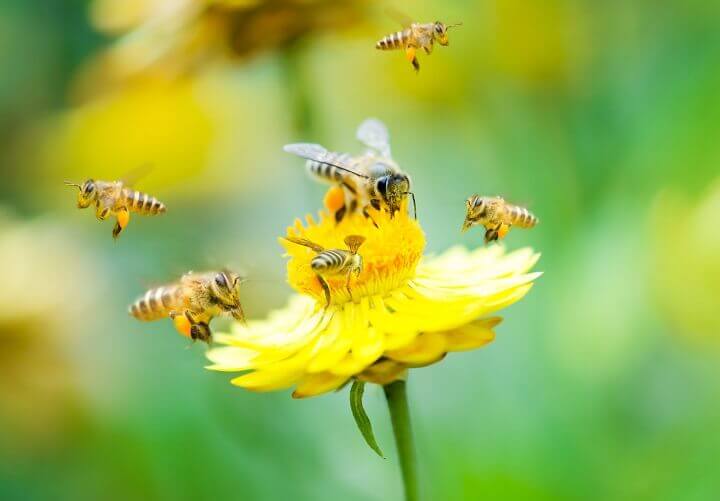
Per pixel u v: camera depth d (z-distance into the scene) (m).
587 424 0.34
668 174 0.36
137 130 0.38
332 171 0.27
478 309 0.26
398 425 0.26
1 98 0.51
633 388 0.35
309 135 0.34
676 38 0.37
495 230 0.27
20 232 0.37
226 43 0.34
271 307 0.35
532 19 0.37
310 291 0.27
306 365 0.26
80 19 0.51
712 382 0.35
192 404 0.35
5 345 0.36
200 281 0.27
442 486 0.33
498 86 0.38
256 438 0.34
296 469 0.34
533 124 0.38
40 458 0.36
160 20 0.34
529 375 0.35
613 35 0.38
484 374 0.35
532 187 0.37
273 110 0.42
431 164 0.41
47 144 0.43
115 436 0.35
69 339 0.37
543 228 0.36
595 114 0.37
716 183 0.34
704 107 0.36
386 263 0.27
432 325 0.26
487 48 0.37
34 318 0.36
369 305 0.27
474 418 0.35
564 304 0.35
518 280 0.27
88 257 0.39
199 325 0.27
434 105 0.39
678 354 0.35
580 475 0.33
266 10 0.33
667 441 0.34
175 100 0.38
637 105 0.37
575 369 0.35
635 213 0.35
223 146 0.41
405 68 0.38
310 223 0.28
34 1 0.51
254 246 0.39
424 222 0.41
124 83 0.36
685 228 0.34
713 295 0.34
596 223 0.36
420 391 0.35
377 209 0.27
